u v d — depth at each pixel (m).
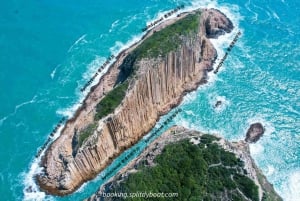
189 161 89.75
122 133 106.06
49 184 101.94
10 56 132.88
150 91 110.81
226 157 92.19
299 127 115.75
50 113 116.69
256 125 115.44
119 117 103.19
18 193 101.19
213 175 88.38
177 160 90.44
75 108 117.56
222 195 85.38
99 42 136.38
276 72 128.88
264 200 87.19
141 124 110.75
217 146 95.12
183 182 86.00
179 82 119.50
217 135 106.50
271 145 111.69
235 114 117.88
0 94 122.12
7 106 119.06
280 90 124.38
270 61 131.88
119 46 134.75
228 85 124.62
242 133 113.88
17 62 131.00
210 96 121.56
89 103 116.94
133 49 125.38
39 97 121.00
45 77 126.38
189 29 119.62
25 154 108.12
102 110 103.44
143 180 86.75
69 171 100.25
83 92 121.44
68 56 132.25
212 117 116.94
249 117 117.50
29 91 122.75
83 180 102.69
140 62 109.94
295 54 134.25
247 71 128.50
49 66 129.38
